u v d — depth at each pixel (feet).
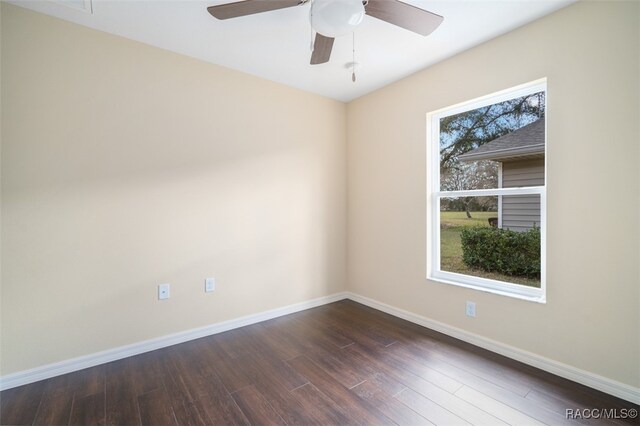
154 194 7.78
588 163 6.03
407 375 6.56
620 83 5.63
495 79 7.41
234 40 7.50
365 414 5.36
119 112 7.29
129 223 7.45
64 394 5.95
